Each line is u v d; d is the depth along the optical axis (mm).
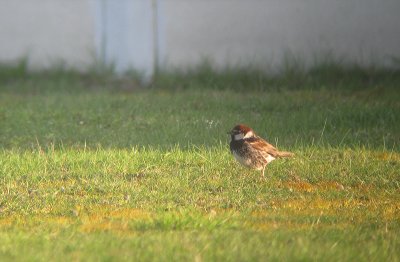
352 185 13016
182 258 9055
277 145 15289
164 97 19703
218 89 20969
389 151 14812
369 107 17625
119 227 10578
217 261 8969
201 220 10492
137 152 14680
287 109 18328
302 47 21797
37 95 20719
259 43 21875
